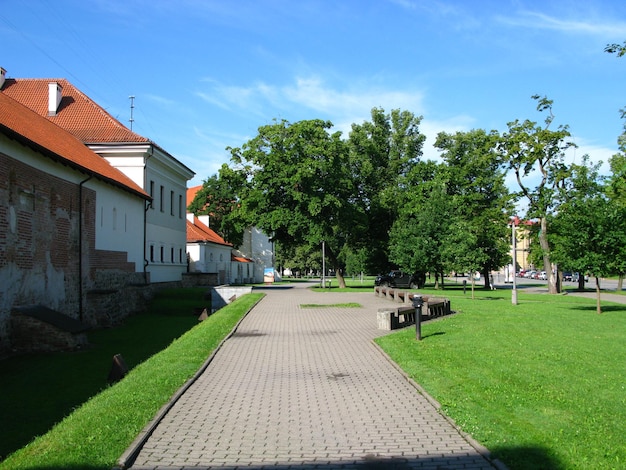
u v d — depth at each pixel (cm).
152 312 2883
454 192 5038
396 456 581
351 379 970
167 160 3616
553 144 4034
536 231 4544
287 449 605
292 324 1811
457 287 5362
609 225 2089
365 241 5278
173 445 616
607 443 599
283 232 4625
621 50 1844
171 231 3822
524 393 817
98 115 3456
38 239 1730
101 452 564
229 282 6362
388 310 1667
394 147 5325
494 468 543
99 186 2358
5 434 789
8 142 1518
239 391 880
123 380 929
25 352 1554
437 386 871
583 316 1980
